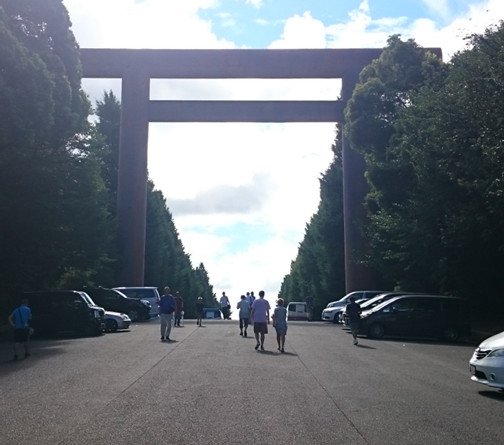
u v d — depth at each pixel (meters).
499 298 35.47
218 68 53.09
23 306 19.34
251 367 16.98
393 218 36.59
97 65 53.16
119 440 8.81
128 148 52.81
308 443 8.74
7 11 30.95
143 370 16.16
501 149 23.64
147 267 68.62
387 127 41.06
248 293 28.89
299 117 52.53
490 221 27.83
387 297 33.22
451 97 29.52
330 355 20.77
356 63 53.09
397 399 12.38
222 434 9.20
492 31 28.58
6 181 27.61
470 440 9.09
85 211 36.16
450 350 23.88
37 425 9.76
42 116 27.12
